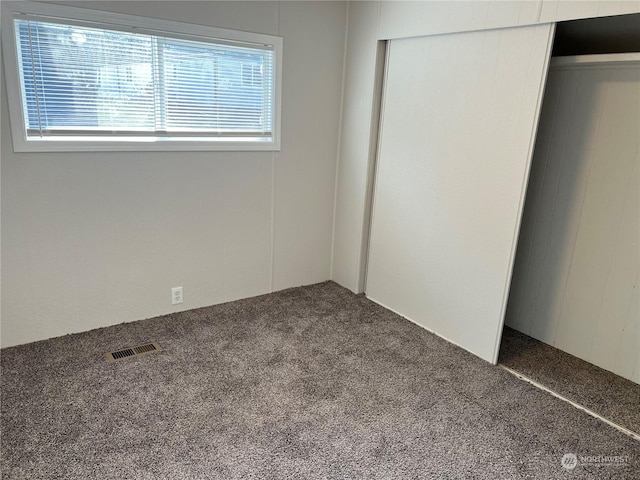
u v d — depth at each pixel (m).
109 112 2.60
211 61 2.86
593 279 2.71
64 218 2.57
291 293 3.60
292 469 1.82
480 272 2.69
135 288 2.93
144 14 2.55
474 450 1.97
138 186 2.77
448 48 2.68
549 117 2.80
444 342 2.94
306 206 3.58
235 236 3.27
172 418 2.08
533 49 2.26
